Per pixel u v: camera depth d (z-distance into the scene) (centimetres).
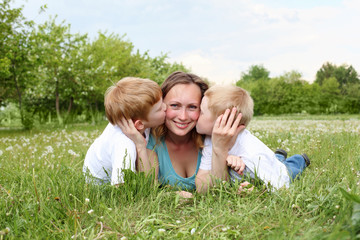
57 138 661
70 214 165
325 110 3838
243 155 235
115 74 1886
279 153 301
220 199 189
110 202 189
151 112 218
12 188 202
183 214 181
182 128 227
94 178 224
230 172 241
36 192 181
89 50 1795
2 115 2002
